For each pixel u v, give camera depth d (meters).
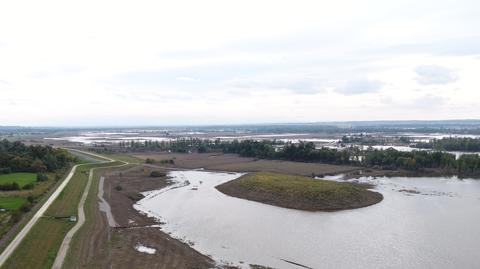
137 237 73.81
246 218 90.12
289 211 97.19
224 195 119.00
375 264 61.97
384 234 76.88
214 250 68.44
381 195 114.00
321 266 61.41
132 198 113.31
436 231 78.44
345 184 118.75
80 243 66.56
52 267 55.50
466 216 89.94
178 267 59.84
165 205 104.56
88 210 89.56
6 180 116.12
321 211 96.88
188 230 80.25
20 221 74.94
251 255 66.06
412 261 63.00
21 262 56.41
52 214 81.62
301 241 73.12
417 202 105.69
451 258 64.06
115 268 58.00
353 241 72.75
